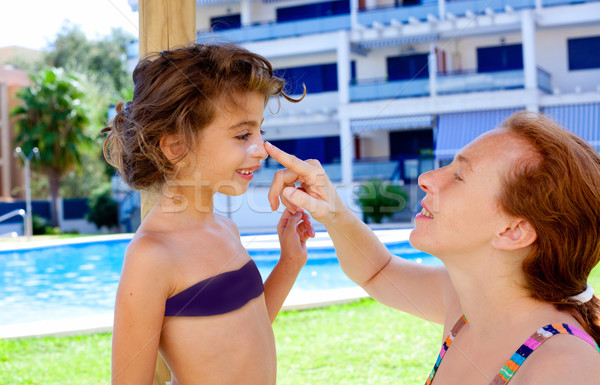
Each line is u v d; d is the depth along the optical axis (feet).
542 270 3.10
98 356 12.62
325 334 13.48
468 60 59.36
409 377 10.43
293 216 5.32
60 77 77.05
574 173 2.97
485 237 3.23
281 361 11.61
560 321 3.04
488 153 3.27
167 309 3.86
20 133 76.02
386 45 60.90
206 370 3.89
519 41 57.82
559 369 2.70
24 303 23.90
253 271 4.42
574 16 54.39
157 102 4.10
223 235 4.40
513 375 2.93
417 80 57.16
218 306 3.95
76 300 24.29
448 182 3.41
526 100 53.47
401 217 50.16
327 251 27.02
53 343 13.69
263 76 4.25
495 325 3.32
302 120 61.67
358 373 10.76
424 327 13.83
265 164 48.44
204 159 4.16
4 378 11.11
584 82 56.54
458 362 3.50
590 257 3.05
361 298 17.08
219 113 4.09
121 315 3.71
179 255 3.93
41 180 98.32
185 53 4.24
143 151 4.17
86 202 76.13
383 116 57.93
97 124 85.05
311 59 63.46
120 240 43.75
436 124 56.65
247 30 62.90
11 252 39.60
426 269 4.78
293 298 16.93
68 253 39.06
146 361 3.71
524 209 3.04
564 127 3.27
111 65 114.52
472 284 3.42
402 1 63.77
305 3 66.69
